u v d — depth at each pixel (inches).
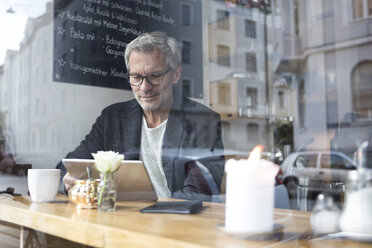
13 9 72.9
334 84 131.6
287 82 128.4
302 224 25.4
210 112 93.1
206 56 107.5
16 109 72.1
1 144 68.5
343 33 134.0
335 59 134.3
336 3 135.3
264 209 23.6
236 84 113.5
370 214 21.2
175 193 72.9
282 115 118.3
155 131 86.7
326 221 22.9
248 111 113.0
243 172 23.8
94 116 83.0
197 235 24.0
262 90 123.1
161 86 89.8
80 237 30.4
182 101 93.9
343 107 124.6
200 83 103.7
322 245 21.2
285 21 133.1
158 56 90.4
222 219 31.1
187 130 88.4
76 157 78.7
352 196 22.0
